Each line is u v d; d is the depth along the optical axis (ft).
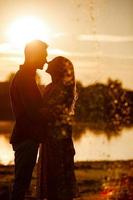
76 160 38.86
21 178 23.38
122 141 52.34
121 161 37.35
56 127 23.75
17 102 23.38
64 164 24.03
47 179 24.07
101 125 65.26
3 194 26.81
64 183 24.04
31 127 23.32
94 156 41.93
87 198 26.50
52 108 23.65
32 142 23.34
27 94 23.13
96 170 33.94
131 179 30.37
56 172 23.95
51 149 23.89
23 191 23.44
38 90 23.47
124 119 64.18
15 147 23.54
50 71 24.09
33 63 23.38
